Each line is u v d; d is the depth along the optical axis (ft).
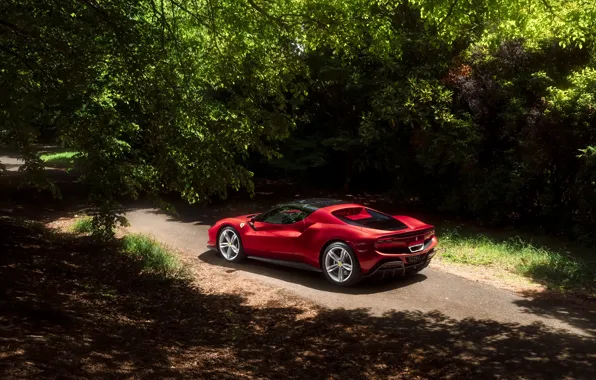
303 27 26.50
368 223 26.45
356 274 25.07
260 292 25.20
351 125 57.62
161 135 21.44
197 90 22.99
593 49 38.34
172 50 22.77
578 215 37.68
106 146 20.68
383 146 50.03
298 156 56.13
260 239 29.17
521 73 40.60
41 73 17.62
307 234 27.02
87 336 16.17
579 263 29.30
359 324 20.65
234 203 54.19
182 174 21.68
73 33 17.94
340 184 63.52
